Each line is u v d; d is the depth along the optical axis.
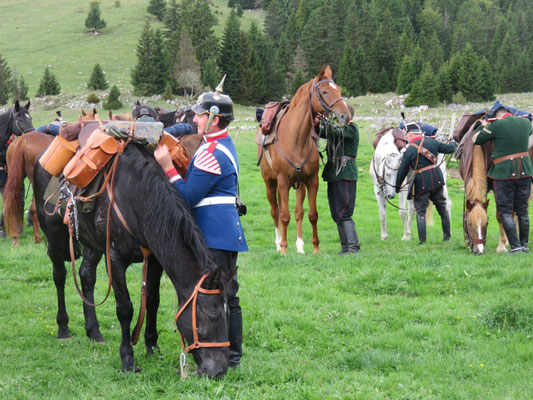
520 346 5.20
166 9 110.62
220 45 95.25
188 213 4.11
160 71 73.94
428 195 10.41
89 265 5.67
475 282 7.26
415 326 5.80
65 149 5.01
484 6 148.38
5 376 4.62
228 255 4.54
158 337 5.68
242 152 27.55
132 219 4.42
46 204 5.66
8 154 8.02
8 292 7.47
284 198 9.55
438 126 43.25
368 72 88.56
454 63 81.94
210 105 4.47
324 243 11.55
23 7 122.00
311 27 99.38
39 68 83.25
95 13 103.88
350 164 9.52
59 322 5.86
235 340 4.68
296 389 4.25
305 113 8.98
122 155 4.59
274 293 7.18
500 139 8.79
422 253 8.99
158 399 4.14
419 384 4.47
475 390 4.35
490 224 13.86
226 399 3.99
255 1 145.88
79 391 4.37
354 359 5.00
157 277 4.97
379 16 124.81
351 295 7.08
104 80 72.94
